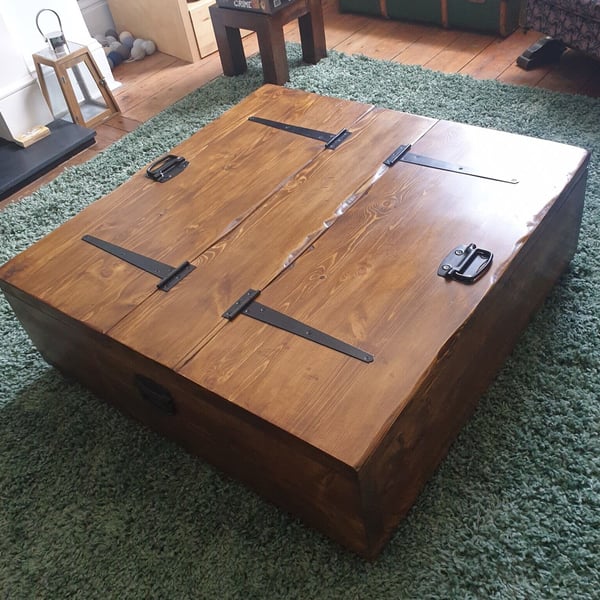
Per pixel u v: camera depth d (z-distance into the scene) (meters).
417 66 2.76
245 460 1.26
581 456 1.33
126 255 1.46
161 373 1.23
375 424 1.04
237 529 1.31
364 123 1.75
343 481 1.05
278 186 1.57
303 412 1.08
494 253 1.30
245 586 1.22
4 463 1.49
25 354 1.75
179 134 2.56
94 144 2.67
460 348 1.21
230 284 1.34
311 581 1.21
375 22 3.25
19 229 2.21
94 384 1.56
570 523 1.23
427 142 1.63
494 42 2.90
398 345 1.16
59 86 2.78
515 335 1.52
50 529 1.36
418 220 1.41
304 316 1.24
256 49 3.17
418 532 1.26
